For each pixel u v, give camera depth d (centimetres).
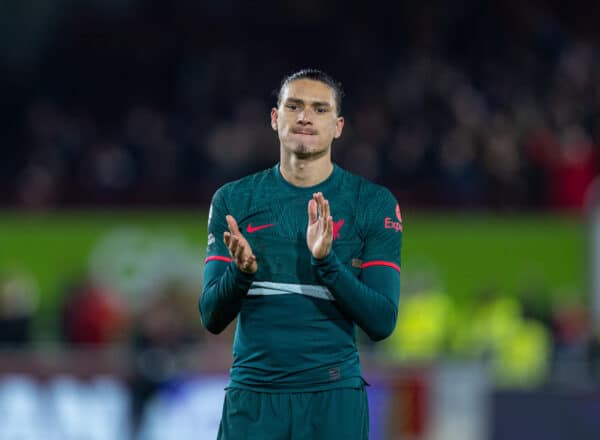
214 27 6969
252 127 6003
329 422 1317
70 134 6050
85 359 3531
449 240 4734
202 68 6644
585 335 4109
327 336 1334
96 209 5022
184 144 5791
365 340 4244
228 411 1353
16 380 3538
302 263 1340
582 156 5284
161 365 3472
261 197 1377
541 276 4672
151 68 6644
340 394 1327
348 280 1291
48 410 3516
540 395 3250
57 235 4797
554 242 4678
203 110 6259
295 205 1365
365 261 1360
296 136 1357
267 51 6794
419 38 6619
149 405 3475
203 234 4788
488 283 4700
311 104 1360
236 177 5584
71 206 5303
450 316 4609
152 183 5422
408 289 4303
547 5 6819
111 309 4366
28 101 6569
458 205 5075
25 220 4816
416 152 5434
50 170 5681
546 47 6575
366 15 6888
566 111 5931
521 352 4025
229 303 1313
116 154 5694
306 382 1323
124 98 6556
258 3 7038
